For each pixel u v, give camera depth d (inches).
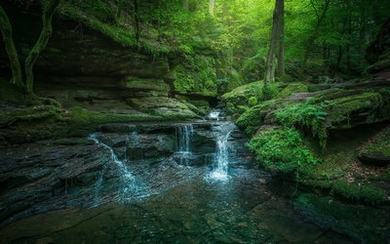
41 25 433.7
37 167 284.2
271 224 221.1
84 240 198.7
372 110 293.3
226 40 772.6
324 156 300.4
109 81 546.6
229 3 887.7
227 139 411.8
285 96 467.2
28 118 341.4
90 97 517.0
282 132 326.0
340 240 194.4
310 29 713.0
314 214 233.6
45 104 406.0
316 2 664.4
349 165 278.5
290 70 851.4
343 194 245.8
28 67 393.4
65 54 472.1
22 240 196.5
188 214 242.4
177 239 202.7
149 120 486.9
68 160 309.0
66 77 506.9
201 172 355.6
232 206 257.3
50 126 366.3
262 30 755.4
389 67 450.3
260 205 258.2
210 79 701.9
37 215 235.8
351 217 221.1
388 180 241.8
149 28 669.9
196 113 599.5
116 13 570.9
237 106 540.7
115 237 204.1
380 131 304.3
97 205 259.8
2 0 391.9
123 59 531.5
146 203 265.7
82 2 499.5
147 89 569.3
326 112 301.9
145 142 379.6
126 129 405.1
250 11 785.6
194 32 738.8
